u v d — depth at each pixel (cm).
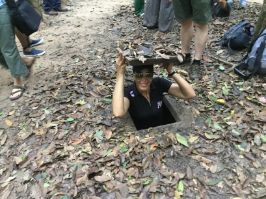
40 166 310
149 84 327
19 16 416
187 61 462
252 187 276
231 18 652
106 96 401
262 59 412
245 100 379
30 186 295
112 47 553
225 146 315
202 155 306
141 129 360
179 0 417
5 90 460
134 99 340
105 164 303
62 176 298
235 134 328
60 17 751
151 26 624
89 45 570
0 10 400
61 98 407
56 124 361
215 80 423
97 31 639
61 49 561
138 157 306
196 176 286
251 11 696
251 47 438
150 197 271
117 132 338
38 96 423
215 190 274
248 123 341
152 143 318
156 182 282
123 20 698
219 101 375
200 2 401
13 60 425
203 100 381
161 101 353
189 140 322
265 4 457
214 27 605
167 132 331
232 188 275
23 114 392
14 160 325
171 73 333
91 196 275
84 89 420
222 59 478
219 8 641
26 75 445
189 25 438
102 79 443
